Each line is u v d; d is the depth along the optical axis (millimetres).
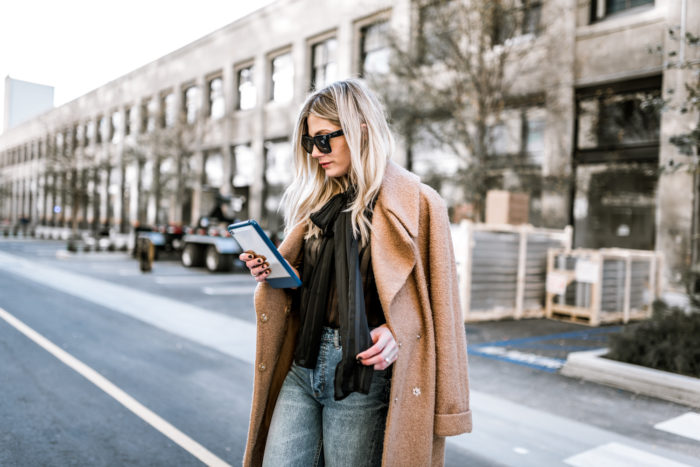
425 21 11344
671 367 5047
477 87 10742
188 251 17391
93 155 32438
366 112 1544
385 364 1361
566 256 9211
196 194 27203
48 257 19531
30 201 54188
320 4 20859
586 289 8844
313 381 1534
